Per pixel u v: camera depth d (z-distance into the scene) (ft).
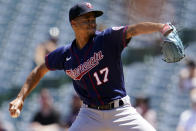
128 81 132.87
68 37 151.64
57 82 132.77
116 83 46.78
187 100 122.62
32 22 162.50
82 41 47.39
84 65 46.96
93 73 46.57
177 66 131.95
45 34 156.15
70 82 133.39
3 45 157.89
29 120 128.57
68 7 163.32
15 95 137.90
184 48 43.80
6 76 146.61
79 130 47.73
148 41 130.00
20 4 170.91
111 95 46.70
